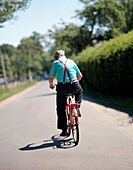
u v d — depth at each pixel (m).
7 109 17.95
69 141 6.57
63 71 6.16
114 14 31.27
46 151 5.95
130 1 35.31
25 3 13.64
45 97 23.39
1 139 7.83
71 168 4.76
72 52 35.44
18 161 5.49
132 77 11.22
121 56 11.80
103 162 4.87
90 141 6.32
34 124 9.78
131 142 5.87
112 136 6.55
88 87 21.95
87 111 10.85
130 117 8.48
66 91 6.15
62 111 6.51
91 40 33.22
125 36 12.56
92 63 18.09
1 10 13.59
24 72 89.25
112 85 14.09
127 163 4.68
